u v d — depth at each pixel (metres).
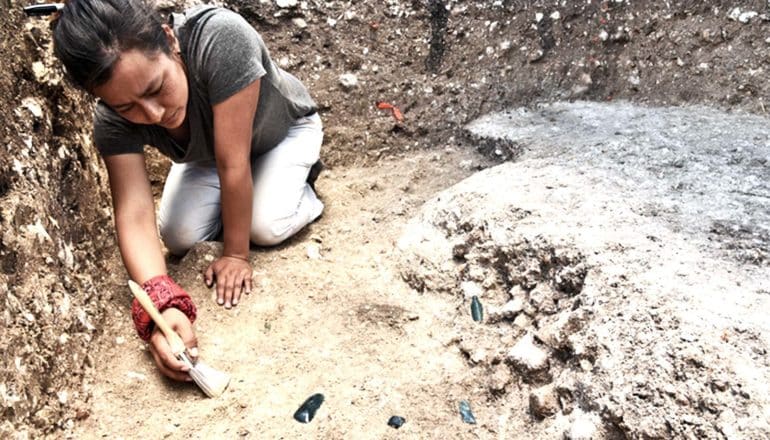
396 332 1.84
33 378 1.51
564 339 1.58
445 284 1.95
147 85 1.52
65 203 1.91
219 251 2.06
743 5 2.79
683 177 2.04
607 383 1.44
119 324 1.88
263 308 1.91
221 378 1.67
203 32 1.73
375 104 2.82
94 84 1.50
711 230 1.76
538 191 2.03
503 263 1.87
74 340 1.69
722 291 1.50
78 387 1.66
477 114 2.82
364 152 2.73
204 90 1.77
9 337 1.46
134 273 1.79
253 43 1.81
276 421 1.61
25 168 1.73
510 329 1.77
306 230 2.27
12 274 1.57
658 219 1.82
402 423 1.59
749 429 1.25
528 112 2.79
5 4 1.90
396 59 2.91
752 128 2.40
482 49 2.93
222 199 1.90
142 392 1.69
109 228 2.14
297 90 2.24
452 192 2.19
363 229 2.26
